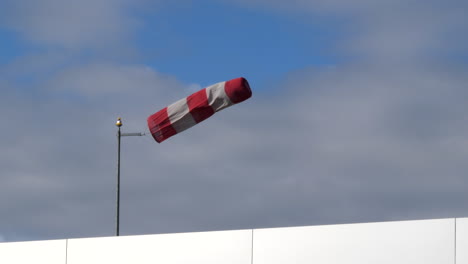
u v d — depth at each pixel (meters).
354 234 22.89
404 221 22.27
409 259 22.08
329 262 23.16
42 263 28.05
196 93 45.28
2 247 28.78
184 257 25.62
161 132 46.62
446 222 21.75
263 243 24.30
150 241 26.28
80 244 27.48
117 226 50.97
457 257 21.52
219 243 25.05
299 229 23.73
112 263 26.83
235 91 44.44
